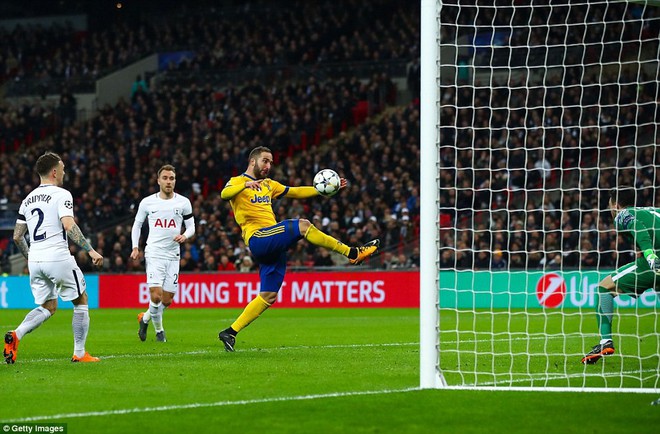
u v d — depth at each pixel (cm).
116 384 1359
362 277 4059
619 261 3884
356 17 6203
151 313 2211
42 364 1630
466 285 3806
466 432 1005
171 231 2209
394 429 1022
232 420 1070
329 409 1138
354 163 5050
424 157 1338
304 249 4503
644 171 4272
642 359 1688
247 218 1816
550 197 4400
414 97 5616
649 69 4909
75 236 1582
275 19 6419
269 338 2303
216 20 6688
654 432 1002
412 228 4462
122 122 5903
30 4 7181
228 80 5972
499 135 4828
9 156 5922
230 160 5303
